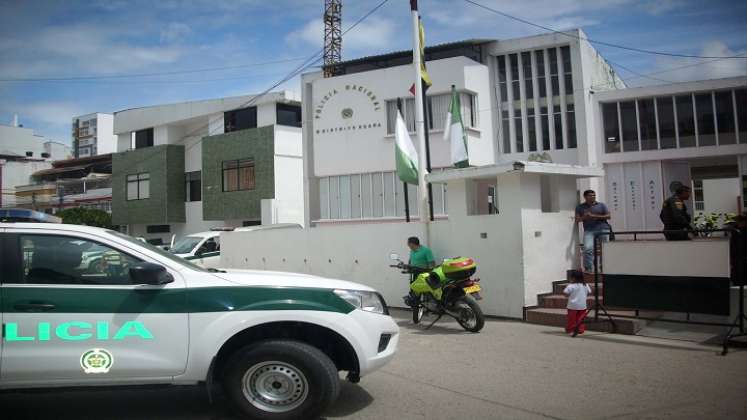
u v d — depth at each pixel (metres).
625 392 5.74
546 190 11.48
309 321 4.82
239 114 30.17
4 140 57.19
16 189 43.22
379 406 5.36
